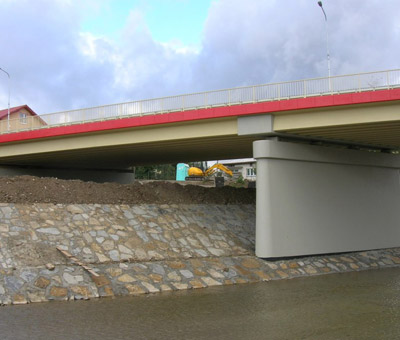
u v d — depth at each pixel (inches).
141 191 968.3
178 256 746.8
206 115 885.8
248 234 958.4
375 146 1079.0
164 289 632.4
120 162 1512.1
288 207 862.5
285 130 849.5
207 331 441.7
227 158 1407.5
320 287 690.2
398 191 1155.9
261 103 831.7
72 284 573.9
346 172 1002.7
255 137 896.9
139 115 996.6
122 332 430.0
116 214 815.1
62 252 629.9
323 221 927.7
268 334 438.6
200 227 898.1
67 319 465.7
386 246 1079.6
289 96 813.9
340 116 786.8
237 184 2438.5
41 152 1195.3
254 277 744.3
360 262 934.4
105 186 933.2
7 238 626.5
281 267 808.3
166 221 864.9
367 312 535.8
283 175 863.7
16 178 861.2
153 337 418.0
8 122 1306.6
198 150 1169.4
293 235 863.1
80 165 1583.4
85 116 1088.8
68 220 733.9
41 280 561.0
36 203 753.6
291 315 514.0
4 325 437.4
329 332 450.6
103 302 547.5
